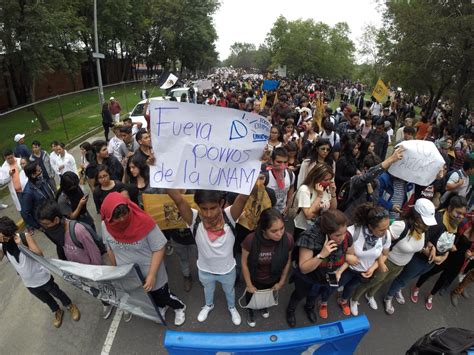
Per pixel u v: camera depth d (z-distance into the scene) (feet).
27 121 38.47
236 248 12.62
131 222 9.01
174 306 11.67
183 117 8.04
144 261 9.84
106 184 13.14
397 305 13.23
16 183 17.03
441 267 12.32
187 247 12.67
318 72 140.87
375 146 23.47
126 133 19.67
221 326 11.96
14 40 40.50
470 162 15.53
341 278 11.25
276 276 10.07
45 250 16.83
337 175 16.94
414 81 46.85
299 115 29.78
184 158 8.30
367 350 11.22
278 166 12.91
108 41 100.53
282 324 12.09
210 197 8.50
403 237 10.68
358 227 10.23
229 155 8.40
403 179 12.57
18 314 12.64
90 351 11.01
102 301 12.08
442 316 12.82
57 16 42.24
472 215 11.54
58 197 13.74
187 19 122.52
